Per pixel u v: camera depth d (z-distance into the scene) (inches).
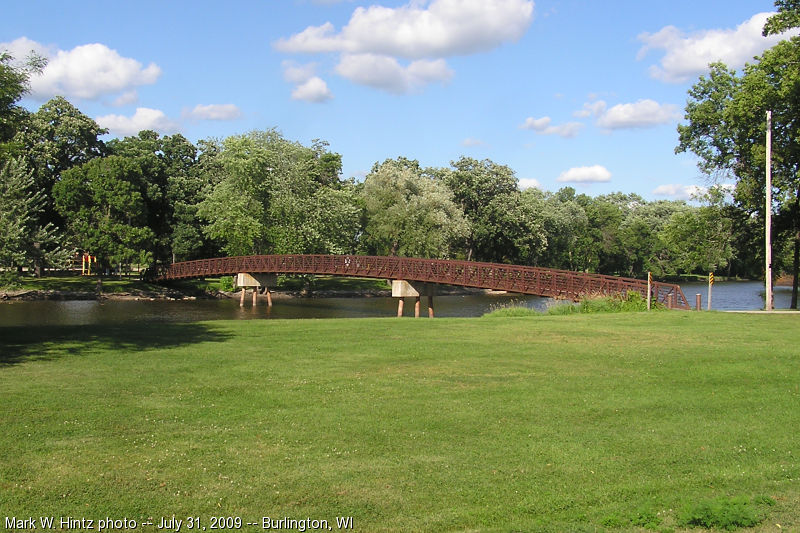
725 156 1418.6
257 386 467.8
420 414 397.4
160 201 2576.3
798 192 1306.6
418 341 672.4
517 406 416.5
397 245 2554.1
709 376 502.9
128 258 2198.6
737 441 347.9
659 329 760.3
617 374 512.7
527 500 273.6
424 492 282.2
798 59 1165.1
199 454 324.8
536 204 3139.8
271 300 2337.6
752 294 2271.2
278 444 340.8
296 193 2343.8
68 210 2212.1
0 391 441.7
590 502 271.9
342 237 2433.6
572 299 1173.1
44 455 320.2
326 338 691.4
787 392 453.7
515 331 748.6
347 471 304.3
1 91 711.1
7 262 759.1
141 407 406.9
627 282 1128.8
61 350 608.4
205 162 2674.7
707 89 1445.6
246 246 2306.8
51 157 2269.9
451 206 2593.5
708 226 1488.7
